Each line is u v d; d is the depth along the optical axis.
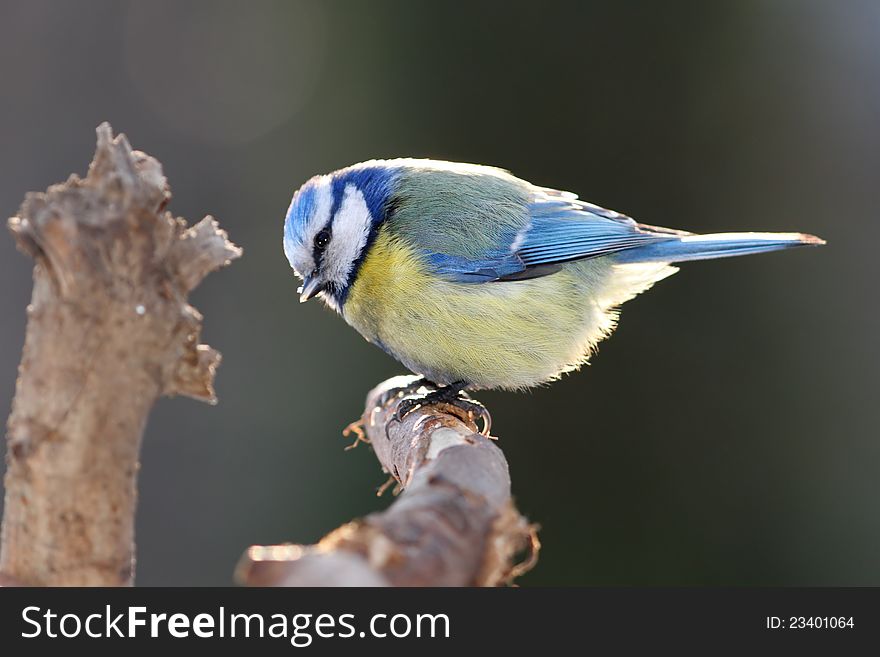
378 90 13.59
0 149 15.49
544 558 12.27
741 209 13.02
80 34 15.85
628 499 12.36
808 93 13.59
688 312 12.57
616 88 12.70
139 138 15.85
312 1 14.49
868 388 12.65
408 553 3.53
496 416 12.47
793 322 12.80
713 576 12.20
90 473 3.90
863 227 13.70
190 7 16.05
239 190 15.49
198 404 14.04
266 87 15.66
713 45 12.87
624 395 12.46
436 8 13.11
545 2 12.73
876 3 14.30
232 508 13.68
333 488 13.27
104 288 3.85
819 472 12.42
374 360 13.33
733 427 12.44
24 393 3.91
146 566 13.62
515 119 12.78
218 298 14.78
